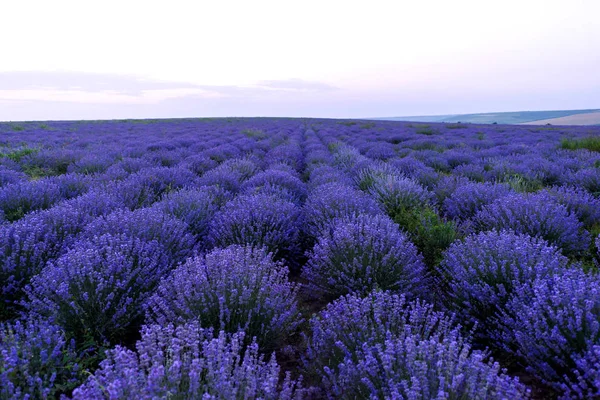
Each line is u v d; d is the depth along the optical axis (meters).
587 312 2.31
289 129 36.75
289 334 3.05
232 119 67.69
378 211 5.40
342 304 2.83
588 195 6.04
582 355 2.26
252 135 27.19
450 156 12.29
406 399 1.87
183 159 12.37
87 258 3.03
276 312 2.87
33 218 4.07
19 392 1.78
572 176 8.06
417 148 17.97
